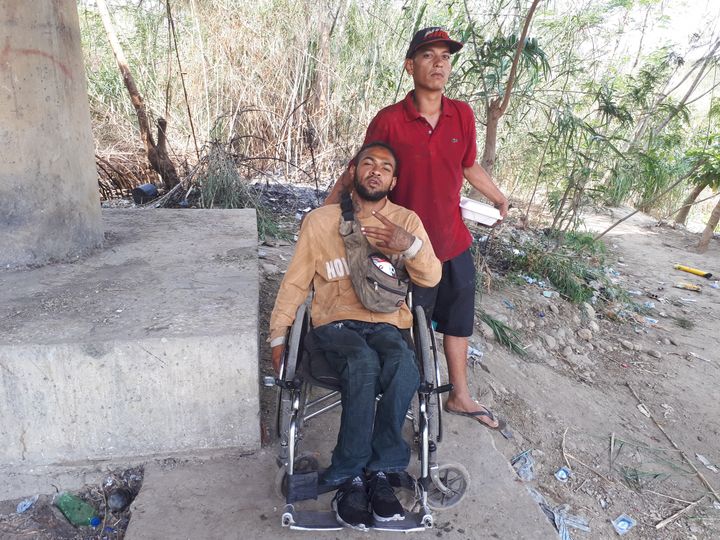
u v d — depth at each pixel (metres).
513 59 4.63
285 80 7.86
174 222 4.14
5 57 2.82
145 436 2.55
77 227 3.31
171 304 2.74
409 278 2.54
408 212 2.50
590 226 8.94
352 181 2.48
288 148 7.62
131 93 6.03
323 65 7.79
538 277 5.83
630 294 6.51
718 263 7.94
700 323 5.96
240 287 2.97
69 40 3.13
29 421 2.42
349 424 2.06
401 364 2.11
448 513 2.44
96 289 2.89
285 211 6.20
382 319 2.41
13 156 2.96
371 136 2.73
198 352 2.44
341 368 2.15
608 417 4.04
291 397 2.21
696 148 9.60
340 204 2.43
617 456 3.58
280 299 2.39
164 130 6.05
